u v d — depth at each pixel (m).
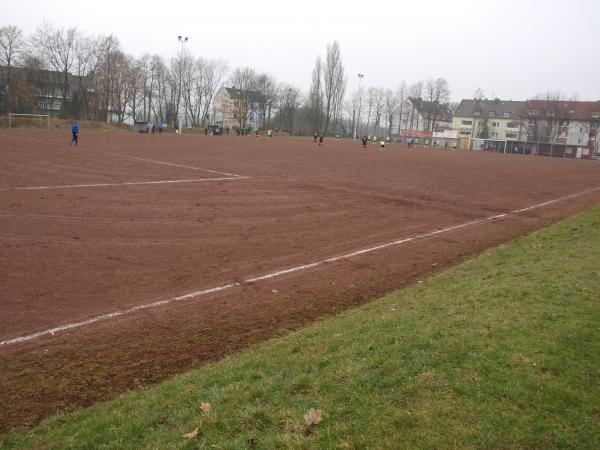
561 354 4.82
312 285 8.52
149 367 5.56
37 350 5.73
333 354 5.30
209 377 5.05
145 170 21.86
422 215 15.42
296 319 7.08
